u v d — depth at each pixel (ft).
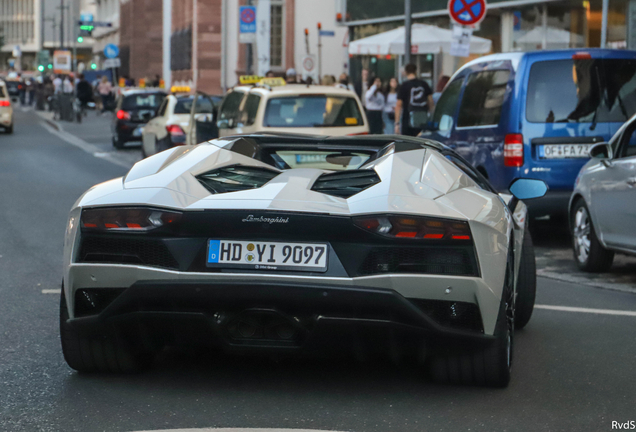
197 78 181.57
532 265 26.89
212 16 180.65
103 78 214.48
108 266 18.74
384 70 118.32
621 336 26.21
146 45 247.29
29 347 23.45
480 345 18.98
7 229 47.34
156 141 88.79
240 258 18.39
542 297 32.55
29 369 21.34
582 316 29.14
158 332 19.26
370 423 17.76
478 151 45.91
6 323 26.17
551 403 19.34
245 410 18.42
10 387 19.85
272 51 151.84
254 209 18.34
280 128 51.85
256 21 99.96
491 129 44.73
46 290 31.40
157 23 239.09
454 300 18.39
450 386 20.49
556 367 22.50
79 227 19.11
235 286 18.11
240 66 165.07
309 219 18.19
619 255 43.21
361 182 19.97
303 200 18.71
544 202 42.98
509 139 43.29
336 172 20.66
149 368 21.59
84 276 18.97
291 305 18.12
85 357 20.39
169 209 18.62
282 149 23.53
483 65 47.39
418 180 19.72
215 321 18.47
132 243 18.85
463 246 18.34
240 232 18.34
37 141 127.24
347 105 53.31
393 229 18.10
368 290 17.93
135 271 18.53
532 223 54.54
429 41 91.09
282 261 18.29
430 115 52.70
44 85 245.24
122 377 20.81
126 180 20.29
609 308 30.50
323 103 52.90
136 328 19.24
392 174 19.81
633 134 35.73
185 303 18.42
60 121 181.27
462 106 48.49
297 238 18.30
